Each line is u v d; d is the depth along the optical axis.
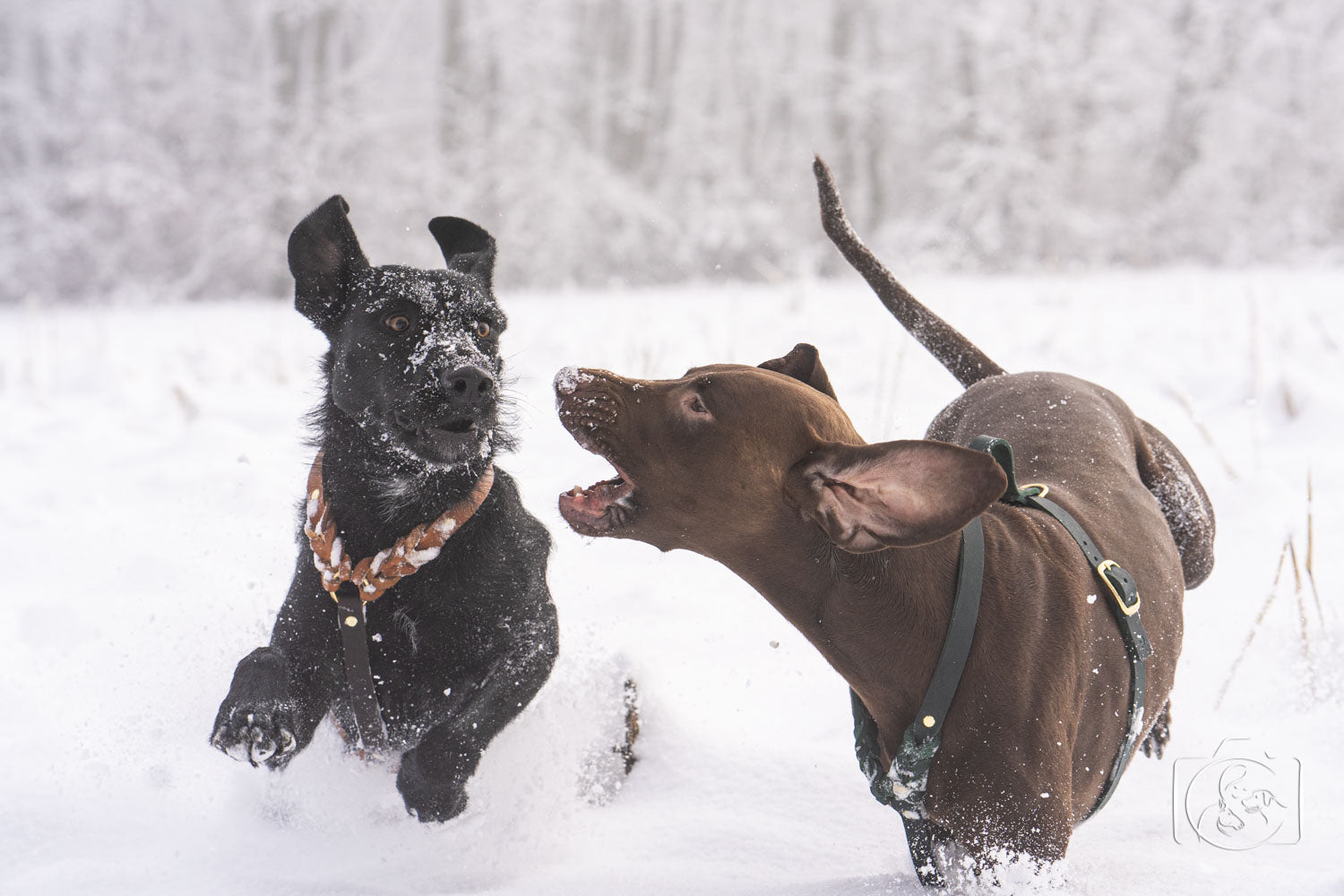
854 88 37.75
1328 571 4.88
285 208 33.75
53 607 4.93
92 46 37.72
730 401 2.60
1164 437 3.89
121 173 33.59
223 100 35.12
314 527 3.53
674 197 38.53
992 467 2.23
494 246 4.18
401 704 3.63
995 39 33.41
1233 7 33.31
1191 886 2.64
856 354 9.15
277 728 3.10
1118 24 34.72
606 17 43.78
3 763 3.66
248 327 15.81
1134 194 34.69
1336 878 2.62
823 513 2.50
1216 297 13.27
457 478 3.56
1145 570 3.08
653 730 3.81
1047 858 2.54
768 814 3.40
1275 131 31.61
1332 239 31.34
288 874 3.09
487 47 36.91
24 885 2.92
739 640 4.66
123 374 10.60
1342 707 3.72
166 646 4.53
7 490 6.93
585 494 2.79
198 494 6.43
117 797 3.48
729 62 43.75
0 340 14.90
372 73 35.12
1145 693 2.96
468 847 3.30
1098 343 9.41
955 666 2.61
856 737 2.96
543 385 8.49
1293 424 6.86
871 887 2.80
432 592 3.49
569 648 4.45
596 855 3.25
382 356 3.56
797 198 38.16
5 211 34.44
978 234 31.73
